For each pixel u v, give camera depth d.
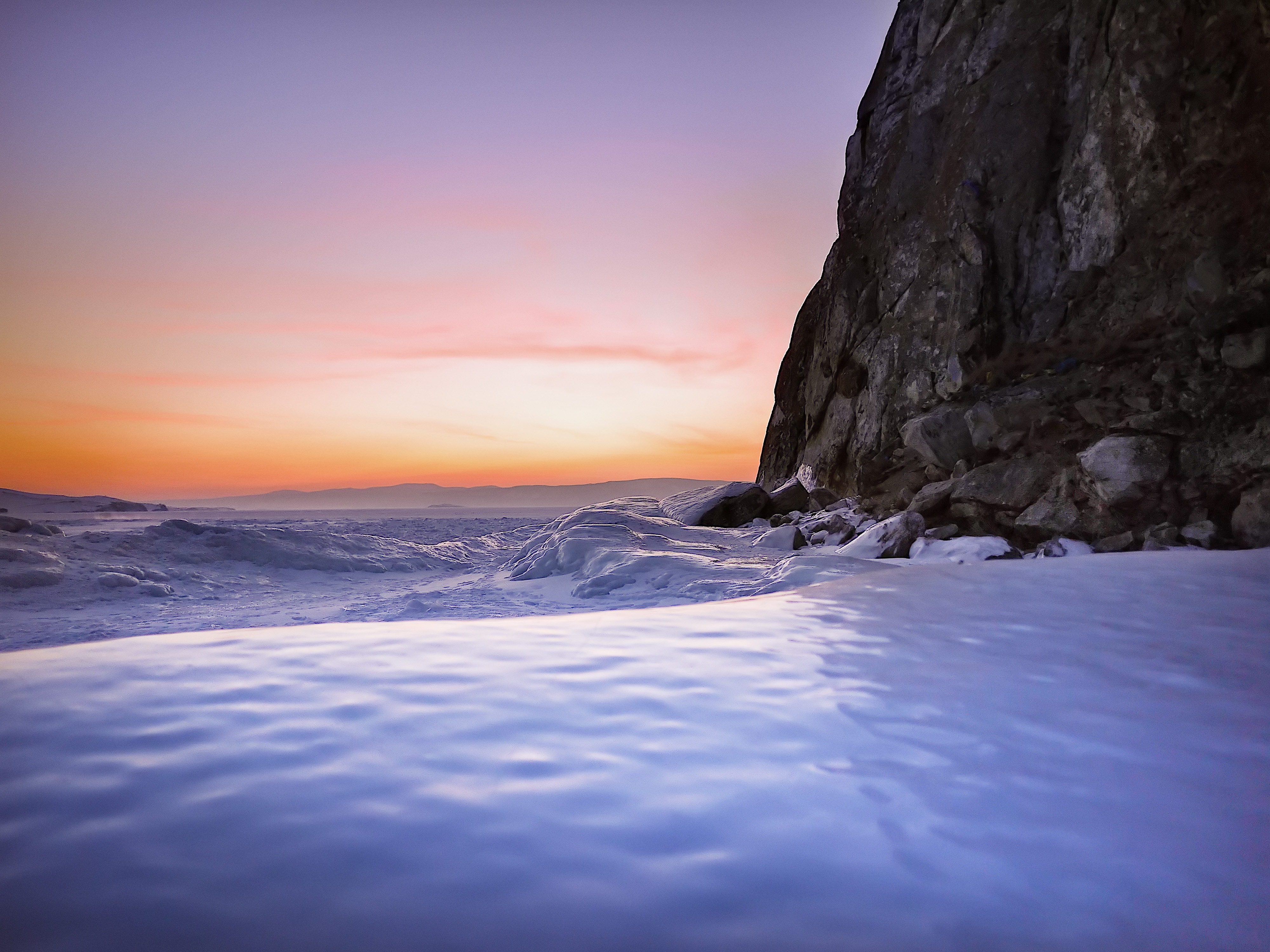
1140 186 7.45
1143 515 6.59
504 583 6.96
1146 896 1.16
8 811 1.31
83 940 1.00
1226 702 2.05
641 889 1.14
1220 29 6.80
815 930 1.05
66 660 2.22
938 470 9.23
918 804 1.43
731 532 8.77
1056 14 8.68
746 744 1.70
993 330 8.68
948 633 2.88
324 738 1.65
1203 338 6.92
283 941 1.01
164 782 1.43
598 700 1.97
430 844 1.24
